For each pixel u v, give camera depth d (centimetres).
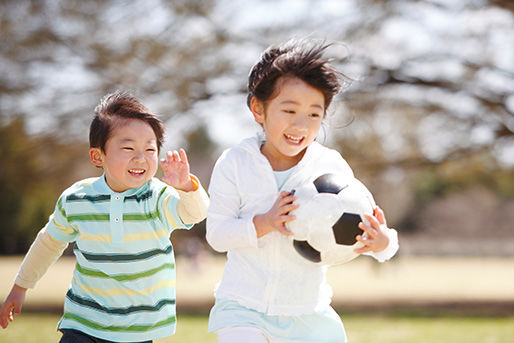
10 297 514
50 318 1664
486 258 6825
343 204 438
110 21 1984
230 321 435
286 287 442
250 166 459
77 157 2091
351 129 1947
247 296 440
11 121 2009
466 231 7562
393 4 1900
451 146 2123
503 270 4688
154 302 476
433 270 4750
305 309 445
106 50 1981
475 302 2228
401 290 2878
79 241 486
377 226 440
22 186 2205
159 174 2052
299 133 441
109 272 475
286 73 440
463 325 1499
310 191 441
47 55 1962
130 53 1980
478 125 2038
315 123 446
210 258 6594
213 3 1956
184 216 477
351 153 2047
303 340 445
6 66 1989
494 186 2484
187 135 2042
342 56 1742
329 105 467
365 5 1922
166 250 487
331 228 433
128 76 1983
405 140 2148
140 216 479
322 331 454
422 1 1917
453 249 6912
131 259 476
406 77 2023
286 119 441
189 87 1962
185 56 2003
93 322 470
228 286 448
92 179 508
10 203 6119
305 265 447
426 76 2036
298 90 438
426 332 1333
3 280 3198
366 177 2159
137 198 486
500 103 2006
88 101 1984
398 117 2084
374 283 3422
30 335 1177
